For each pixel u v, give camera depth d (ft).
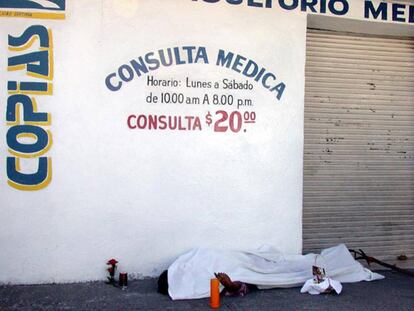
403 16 19.33
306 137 19.90
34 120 16.67
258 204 18.16
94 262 17.16
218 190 17.84
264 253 17.80
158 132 17.39
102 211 17.12
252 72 17.99
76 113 16.89
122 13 17.04
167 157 17.47
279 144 18.28
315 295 16.31
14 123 16.61
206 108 17.69
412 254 20.71
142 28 17.19
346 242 20.30
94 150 17.01
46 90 16.71
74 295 15.81
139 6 17.13
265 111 18.13
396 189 20.71
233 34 17.81
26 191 16.74
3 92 16.55
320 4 18.49
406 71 20.74
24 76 16.62
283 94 18.25
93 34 16.89
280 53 18.19
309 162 19.93
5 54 16.52
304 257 17.95
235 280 16.14
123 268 17.31
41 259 16.89
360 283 17.84
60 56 16.75
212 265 16.58
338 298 16.08
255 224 18.13
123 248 17.29
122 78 17.10
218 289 15.07
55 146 16.80
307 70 19.89
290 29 18.24
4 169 16.61
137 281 17.20
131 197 17.28
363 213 20.45
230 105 17.85
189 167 17.62
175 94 17.46
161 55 17.34
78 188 16.97
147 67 17.25
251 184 18.08
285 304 15.40
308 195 19.95
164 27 17.33
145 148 17.31
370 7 19.01
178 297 15.51
